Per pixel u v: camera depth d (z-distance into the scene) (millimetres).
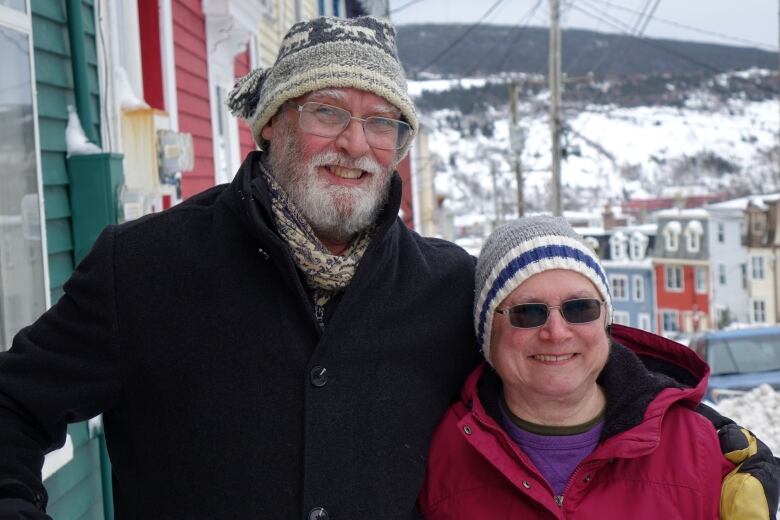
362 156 1980
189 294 1918
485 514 1977
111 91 3998
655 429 1907
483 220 57812
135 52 4680
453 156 117000
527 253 1998
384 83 1964
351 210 1952
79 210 3523
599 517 1901
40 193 3078
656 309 44625
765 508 1821
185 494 1865
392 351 2018
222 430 1863
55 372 1839
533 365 1995
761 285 40625
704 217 42719
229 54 8250
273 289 1939
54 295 3350
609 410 2002
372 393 1968
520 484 1914
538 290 1983
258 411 1874
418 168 27047
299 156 1978
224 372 1887
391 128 2053
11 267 2875
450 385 2148
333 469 1877
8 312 2832
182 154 4762
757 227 40625
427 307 2143
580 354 1989
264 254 1944
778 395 6941
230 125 8336
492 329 2068
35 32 3295
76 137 3541
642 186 136375
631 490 1920
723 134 153500
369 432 1941
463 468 2033
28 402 1779
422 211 27750
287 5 11586
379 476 1930
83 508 3475
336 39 1979
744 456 1926
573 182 136125
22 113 3012
